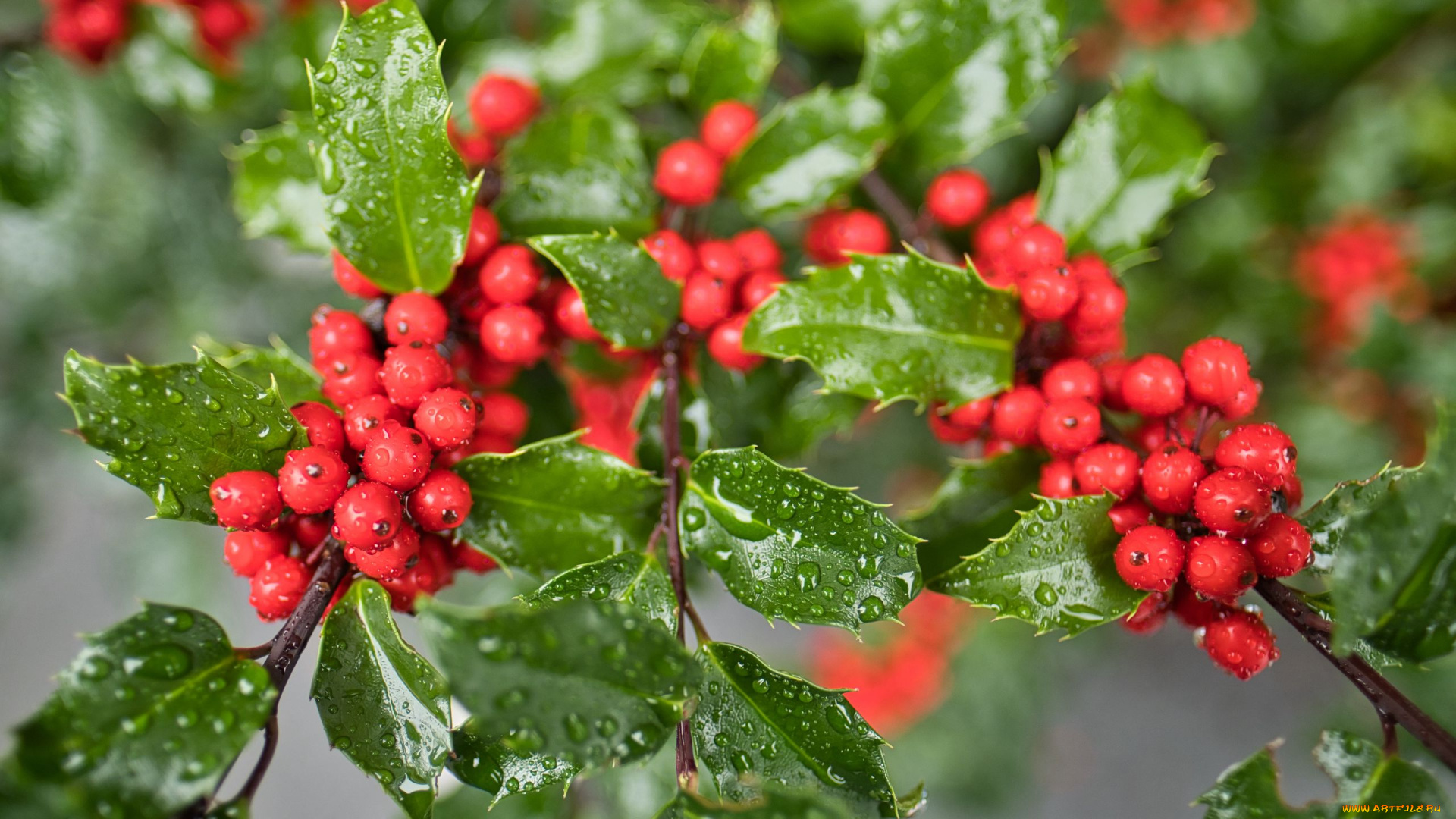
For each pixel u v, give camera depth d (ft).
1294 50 2.31
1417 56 2.45
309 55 1.68
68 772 1.31
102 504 2.63
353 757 1.39
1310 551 1.41
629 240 1.55
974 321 1.48
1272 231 2.45
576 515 1.47
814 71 1.77
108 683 1.33
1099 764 3.69
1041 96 1.57
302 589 1.41
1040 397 1.49
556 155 1.56
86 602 3.57
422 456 1.39
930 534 1.51
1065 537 1.42
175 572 2.32
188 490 1.39
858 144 1.57
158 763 1.32
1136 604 1.43
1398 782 1.41
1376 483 1.42
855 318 1.48
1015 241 1.51
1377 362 2.20
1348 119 2.43
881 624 2.89
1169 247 2.45
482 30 1.72
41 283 2.20
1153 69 1.56
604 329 1.48
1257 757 1.43
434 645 1.29
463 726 1.40
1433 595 1.37
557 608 1.33
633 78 1.66
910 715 2.82
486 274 1.48
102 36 1.74
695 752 1.41
